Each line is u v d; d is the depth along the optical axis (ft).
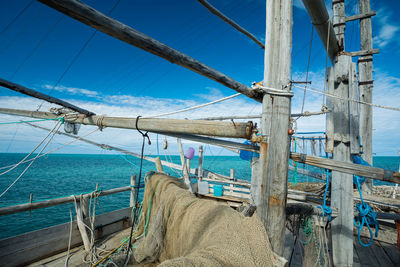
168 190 11.73
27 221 43.45
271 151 7.38
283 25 7.75
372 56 26.96
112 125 10.97
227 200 25.29
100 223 16.67
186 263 4.59
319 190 19.30
